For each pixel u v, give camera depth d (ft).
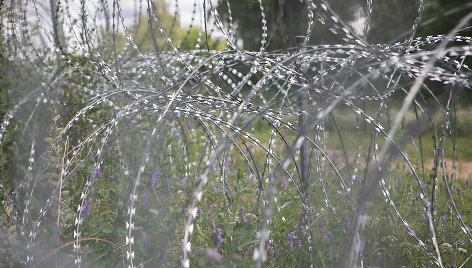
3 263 7.73
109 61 13.07
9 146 10.12
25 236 8.55
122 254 7.95
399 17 28.86
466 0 39.68
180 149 12.27
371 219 9.78
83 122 13.97
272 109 8.34
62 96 13.99
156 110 8.46
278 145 13.00
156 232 8.55
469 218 11.40
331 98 7.55
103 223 8.59
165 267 7.71
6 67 13.19
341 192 10.05
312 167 11.30
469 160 20.61
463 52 6.44
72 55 13.92
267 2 53.98
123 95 9.91
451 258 9.48
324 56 8.56
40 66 13.67
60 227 8.66
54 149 9.34
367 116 7.43
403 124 9.02
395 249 9.69
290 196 10.83
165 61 11.78
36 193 9.69
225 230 8.50
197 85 7.66
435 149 8.31
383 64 6.32
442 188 13.15
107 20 12.66
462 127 28.32
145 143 10.76
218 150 5.49
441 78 6.82
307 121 5.36
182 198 10.55
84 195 8.15
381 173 5.06
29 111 12.01
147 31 11.88
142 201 9.51
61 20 12.66
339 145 12.90
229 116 10.30
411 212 10.89
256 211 8.82
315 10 6.32
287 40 6.89
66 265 7.82
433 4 41.57
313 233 9.18
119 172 10.45
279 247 9.29
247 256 8.60
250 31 54.85
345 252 5.70
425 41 8.45
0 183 9.57
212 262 7.36
